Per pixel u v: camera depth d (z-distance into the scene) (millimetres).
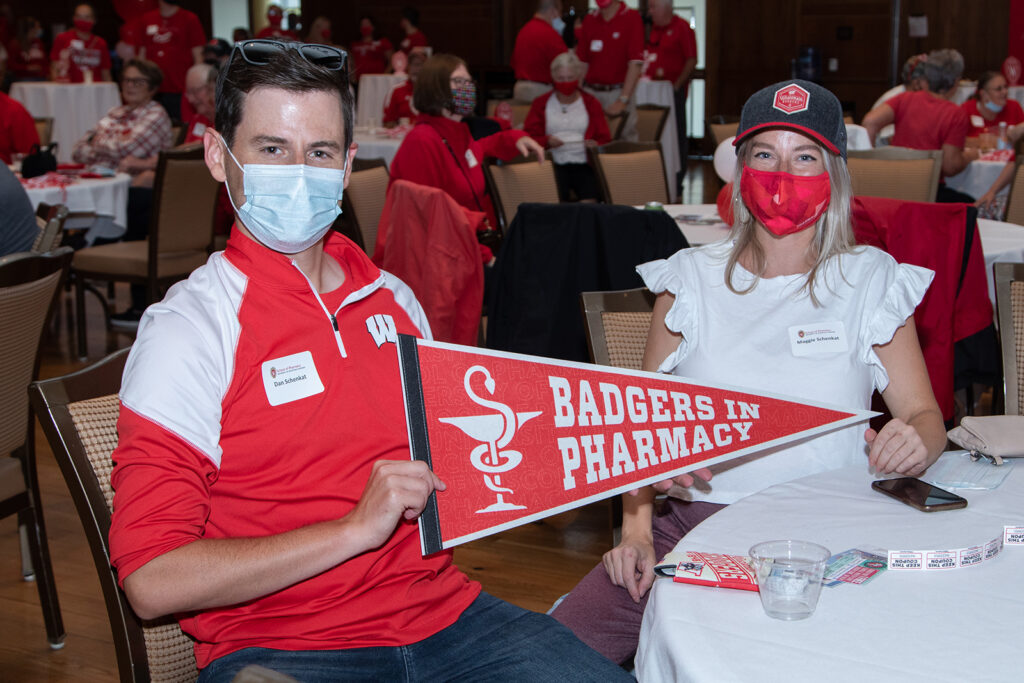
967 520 1345
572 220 3031
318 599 1269
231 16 15422
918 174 4254
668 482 1490
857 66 11523
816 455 1668
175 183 4602
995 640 1044
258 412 1256
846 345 1674
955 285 2686
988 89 6398
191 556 1138
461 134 4309
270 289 1287
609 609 1649
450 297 3133
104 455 1416
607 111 7633
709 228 3607
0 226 2951
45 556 2369
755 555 1152
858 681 972
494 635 1355
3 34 11805
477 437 1371
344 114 1333
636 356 2031
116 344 5223
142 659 1381
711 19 12094
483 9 12914
